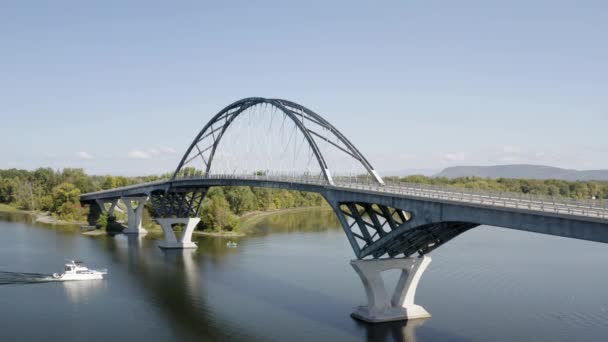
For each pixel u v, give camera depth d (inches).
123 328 2442.2
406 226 2229.3
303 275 3521.2
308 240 5216.5
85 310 2741.1
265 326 2445.9
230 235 5718.5
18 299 2955.2
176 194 5177.2
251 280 3403.1
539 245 4690.0
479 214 1911.9
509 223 1813.5
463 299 2834.6
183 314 2657.5
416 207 2176.4
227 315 2628.0
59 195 7770.7
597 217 1542.8
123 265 3981.3
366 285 2529.5
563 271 3511.3
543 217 1704.0
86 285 3302.2
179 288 3206.2
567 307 2674.7
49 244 5044.3
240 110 4350.4
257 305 2797.7
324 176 2913.4
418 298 2859.3
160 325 2484.0
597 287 3065.9
